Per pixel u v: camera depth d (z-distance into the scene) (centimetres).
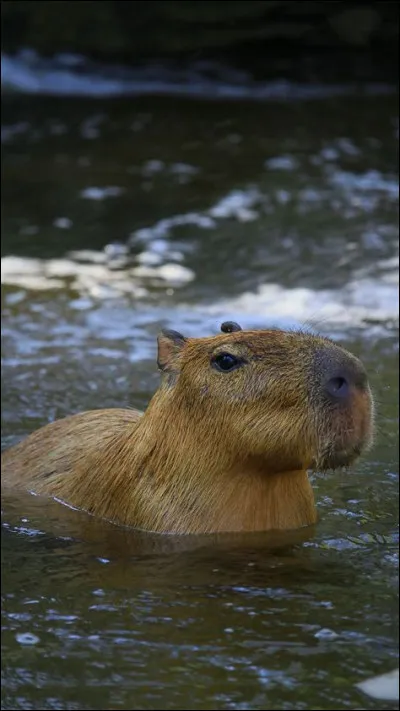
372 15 3928
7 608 1288
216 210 3075
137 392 2031
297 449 1346
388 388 2030
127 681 1127
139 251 2812
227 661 1161
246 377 1364
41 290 2548
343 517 1520
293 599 1291
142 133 3700
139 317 2402
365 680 1120
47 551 1437
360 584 1327
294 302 2484
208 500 1432
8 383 2069
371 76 4025
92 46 4044
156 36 4012
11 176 3356
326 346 1349
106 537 1471
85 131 3731
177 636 1216
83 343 2264
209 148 3553
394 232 2902
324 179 3272
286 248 2812
